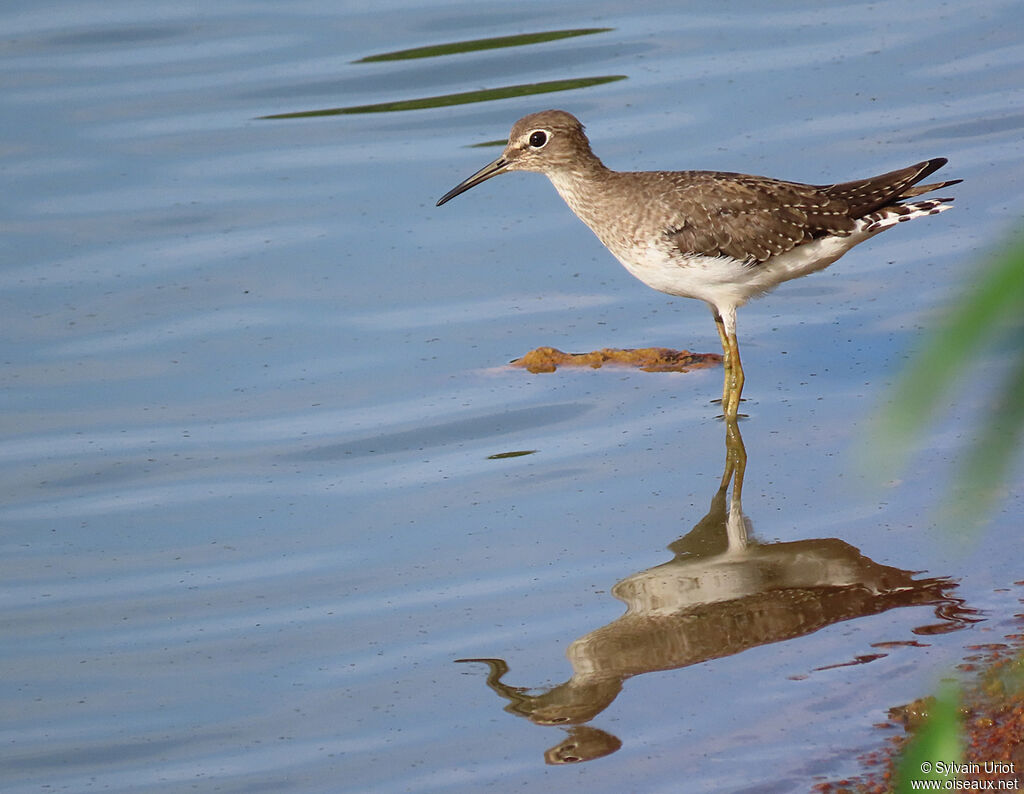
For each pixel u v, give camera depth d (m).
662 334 14.94
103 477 12.48
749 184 13.48
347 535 11.45
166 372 14.31
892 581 10.13
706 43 21.44
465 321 15.23
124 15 22.80
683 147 18.22
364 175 18.42
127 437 13.14
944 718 3.68
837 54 20.62
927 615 9.60
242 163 18.73
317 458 12.74
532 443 12.89
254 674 9.54
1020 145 17.56
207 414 13.54
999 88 19.12
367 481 12.34
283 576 10.86
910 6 22.16
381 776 8.24
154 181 18.23
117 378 14.21
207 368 14.38
